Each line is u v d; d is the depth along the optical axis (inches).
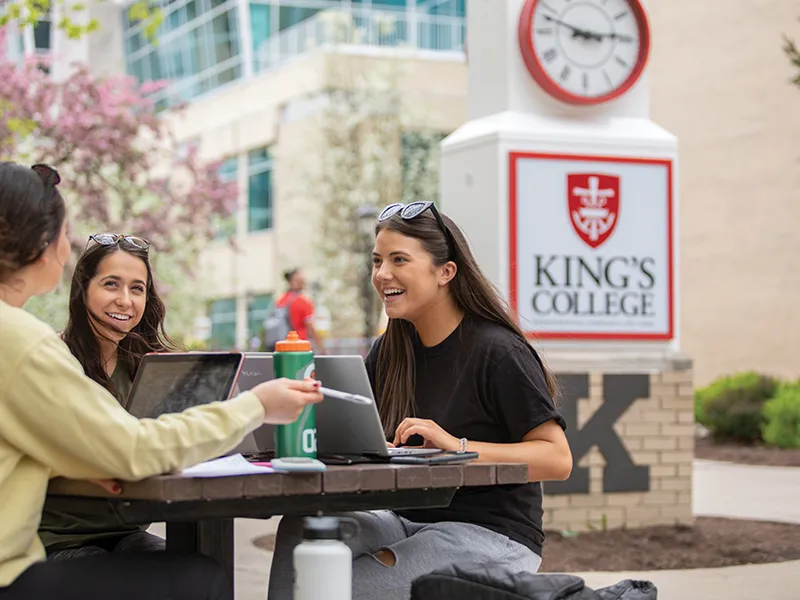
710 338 878.4
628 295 374.9
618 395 370.3
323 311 912.9
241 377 158.6
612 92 376.2
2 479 128.2
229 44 1603.1
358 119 1229.1
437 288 174.4
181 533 150.0
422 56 1344.7
